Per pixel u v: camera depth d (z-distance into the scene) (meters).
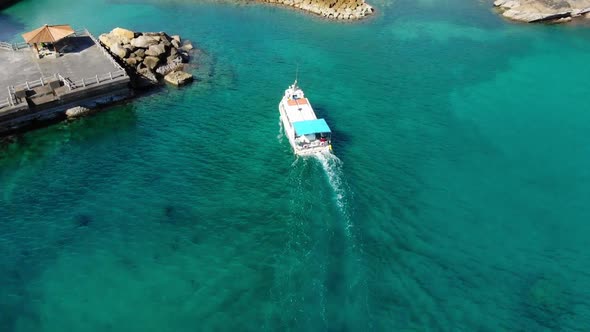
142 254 36.62
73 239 37.66
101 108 56.69
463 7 104.31
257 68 69.94
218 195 43.28
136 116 55.75
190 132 53.09
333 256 36.94
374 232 39.78
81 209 40.84
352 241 38.50
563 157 52.38
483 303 33.88
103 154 48.53
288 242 38.19
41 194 42.41
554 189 47.03
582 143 55.12
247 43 78.94
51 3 95.25
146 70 63.41
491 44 83.88
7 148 48.72
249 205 42.16
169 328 30.94
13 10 90.62
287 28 86.62
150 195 42.91
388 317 32.12
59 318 31.33
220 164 47.69
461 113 60.47
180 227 39.41
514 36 88.19
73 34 64.25
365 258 36.91
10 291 33.09
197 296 33.25
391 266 36.38
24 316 31.38
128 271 35.06
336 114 58.31
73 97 54.03
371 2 104.50
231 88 63.50
